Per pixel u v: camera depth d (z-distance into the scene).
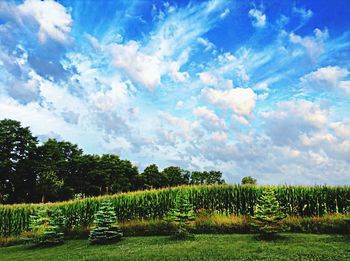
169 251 12.45
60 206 23.20
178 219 16.42
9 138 52.25
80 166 61.88
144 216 20.72
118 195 22.25
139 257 11.71
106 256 12.65
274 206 14.95
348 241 12.84
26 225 23.48
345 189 17.17
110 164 64.31
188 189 20.42
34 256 15.12
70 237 20.44
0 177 51.72
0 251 18.50
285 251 11.41
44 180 54.78
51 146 58.12
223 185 19.95
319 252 11.02
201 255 11.33
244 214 18.67
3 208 23.67
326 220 15.79
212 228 17.09
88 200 22.33
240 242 13.66
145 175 69.81
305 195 17.69
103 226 17.09
